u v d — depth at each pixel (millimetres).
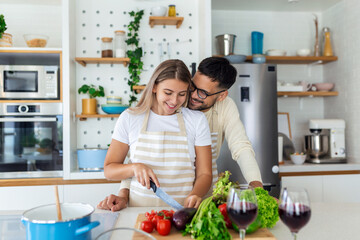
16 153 2744
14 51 2775
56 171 2779
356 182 3061
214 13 3562
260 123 2873
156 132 1409
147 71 3217
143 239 947
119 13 3199
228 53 3141
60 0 3104
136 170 1223
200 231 942
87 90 3055
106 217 1205
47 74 2797
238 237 972
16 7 3188
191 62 3244
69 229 826
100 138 3158
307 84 3453
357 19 3135
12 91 2758
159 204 1413
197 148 1460
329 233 1060
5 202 2693
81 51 3156
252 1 3334
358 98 3141
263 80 2896
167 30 3230
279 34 3643
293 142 3631
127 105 2996
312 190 3012
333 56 3428
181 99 1373
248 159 1519
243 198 859
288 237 1029
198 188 1333
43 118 2762
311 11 3674
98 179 2762
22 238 984
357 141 3180
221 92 1562
